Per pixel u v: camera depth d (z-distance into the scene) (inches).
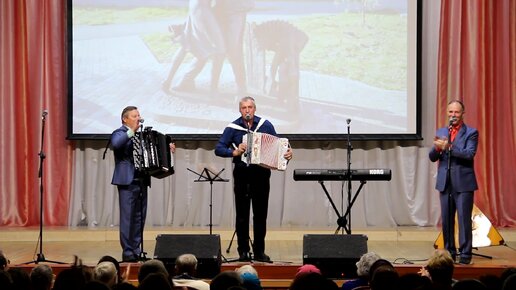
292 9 421.4
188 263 230.8
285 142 311.3
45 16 422.9
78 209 425.7
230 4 422.0
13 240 401.7
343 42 420.8
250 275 201.3
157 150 317.1
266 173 317.7
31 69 422.9
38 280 191.5
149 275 172.4
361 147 424.8
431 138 424.5
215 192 422.9
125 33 422.0
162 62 422.3
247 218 319.0
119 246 382.6
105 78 421.1
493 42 420.2
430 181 423.5
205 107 421.1
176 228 413.1
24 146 424.8
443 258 201.5
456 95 417.7
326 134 418.0
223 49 421.7
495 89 420.2
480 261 327.3
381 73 419.5
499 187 419.5
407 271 294.2
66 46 424.8
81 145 428.5
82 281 184.4
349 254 291.1
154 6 423.2
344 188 421.4
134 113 320.8
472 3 418.0
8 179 423.2
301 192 423.5
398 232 402.0
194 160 425.1
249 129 319.0
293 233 402.0
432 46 424.2
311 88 420.2
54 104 424.5
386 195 422.9
